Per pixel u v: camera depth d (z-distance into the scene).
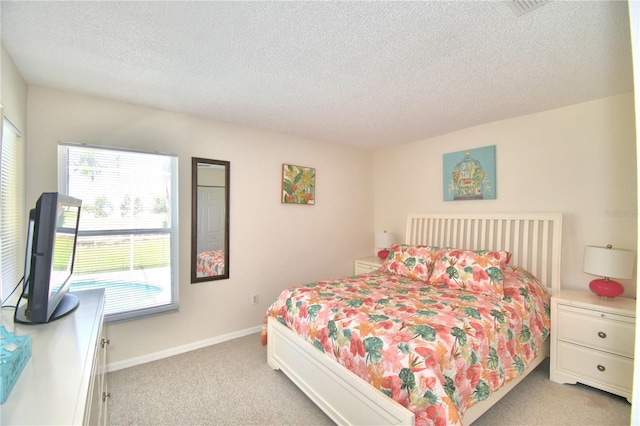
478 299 2.28
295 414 1.99
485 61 1.93
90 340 1.19
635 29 0.57
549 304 2.58
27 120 2.18
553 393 2.20
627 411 1.99
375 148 4.46
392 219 4.34
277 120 3.12
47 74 2.06
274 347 2.48
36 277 1.35
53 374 0.94
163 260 2.70
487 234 3.24
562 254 2.76
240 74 2.10
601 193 2.55
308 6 1.42
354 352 1.73
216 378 2.40
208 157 3.04
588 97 2.53
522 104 2.68
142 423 1.88
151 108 2.72
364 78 2.16
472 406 1.67
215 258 3.08
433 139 3.79
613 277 2.27
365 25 1.56
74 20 1.50
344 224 4.25
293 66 1.99
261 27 1.57
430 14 1.48
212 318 3.06
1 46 1.68
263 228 3.45
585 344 2.22
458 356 1.61
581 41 1.71
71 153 2.30
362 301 2.22
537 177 2.90
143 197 2.60
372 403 1.54
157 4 1.39
